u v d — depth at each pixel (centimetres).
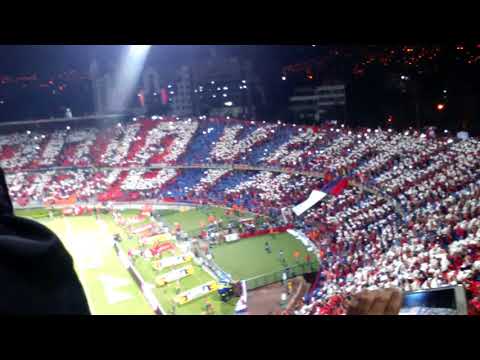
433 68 8450
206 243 6384
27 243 198
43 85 13438
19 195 9912
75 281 216
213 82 13262
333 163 7538
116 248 6594
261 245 6103
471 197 3772
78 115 13788
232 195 8394
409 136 6762
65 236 7631
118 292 5334
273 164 8606
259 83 12325
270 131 9619
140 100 14100
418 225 3853
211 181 9212
